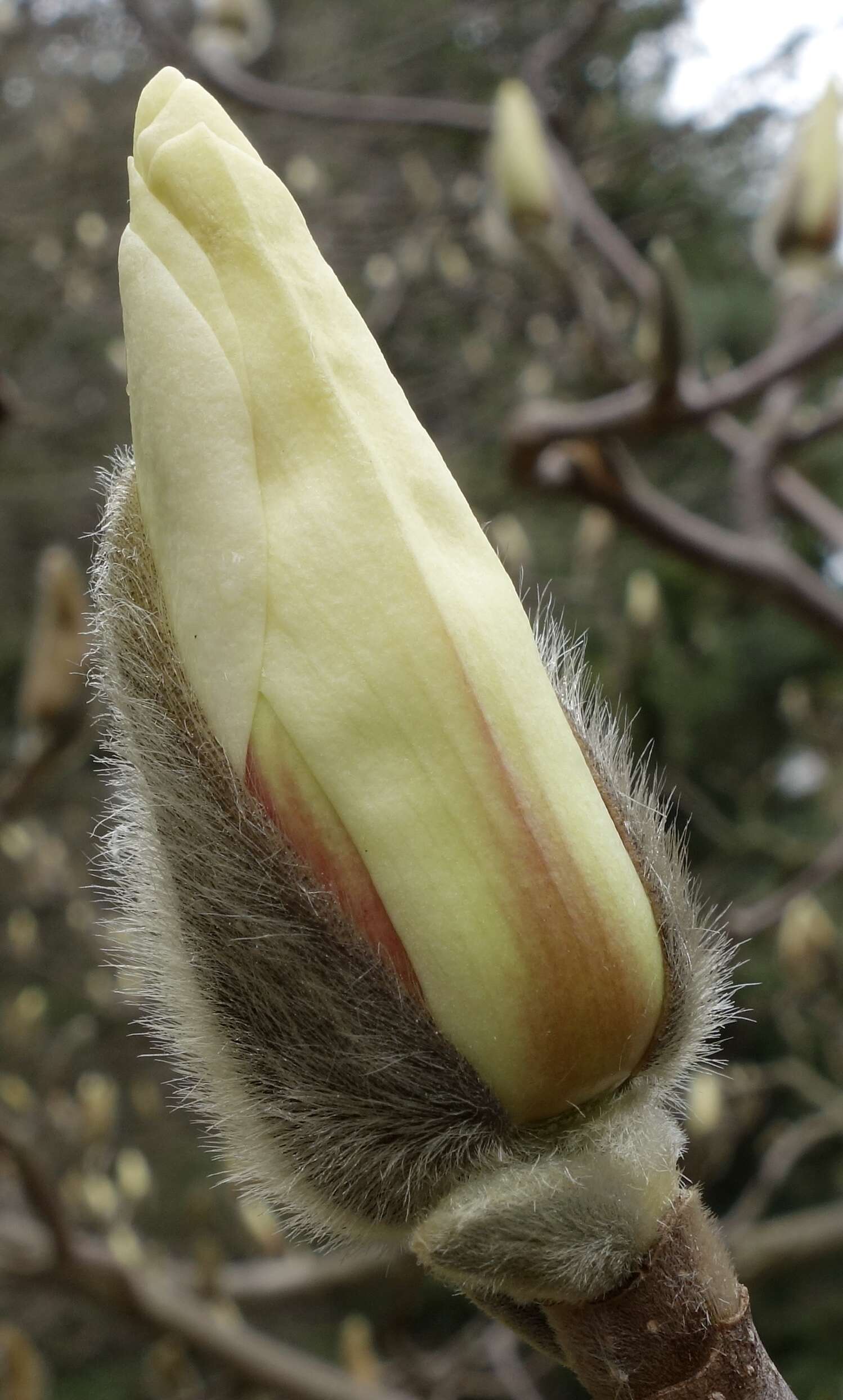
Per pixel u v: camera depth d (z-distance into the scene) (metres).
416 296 0.96
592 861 0.15
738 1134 0.55
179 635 0.15
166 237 0.15
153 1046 0.16
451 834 0.15
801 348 0.38
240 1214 0.42
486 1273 0.16
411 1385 0.54
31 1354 0.42
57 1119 0.67
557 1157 0.16
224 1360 0.48
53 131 0.97
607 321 0.46
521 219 0.44
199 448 0.15
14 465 1.17
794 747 1.31
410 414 0.16
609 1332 0.16
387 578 0.15
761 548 0.42
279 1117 0.16
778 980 1.07
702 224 0.86
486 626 0.15
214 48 0.64
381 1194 0.16
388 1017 0.15
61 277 0.98
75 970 0.92
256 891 0.15
